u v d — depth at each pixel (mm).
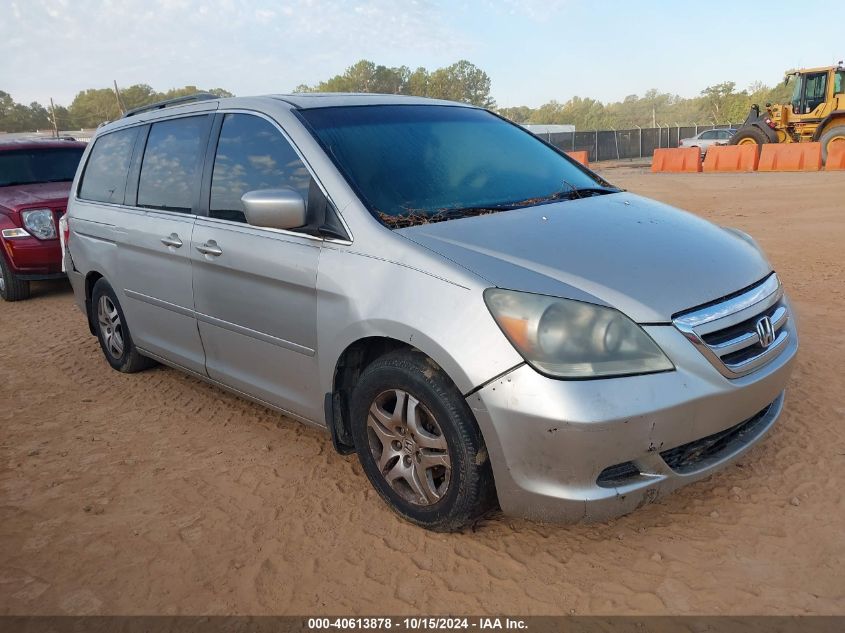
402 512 3012
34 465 3799
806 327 5355
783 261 7844
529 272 2670
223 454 3818
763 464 3375
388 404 3025
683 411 2527
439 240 2879
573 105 159000
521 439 2502
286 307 3301
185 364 4246
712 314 2682
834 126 21453
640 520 2986
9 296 8023
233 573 2801
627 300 2578
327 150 3287
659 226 3236
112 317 5039
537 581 2652
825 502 3045
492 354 2533
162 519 3207
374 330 2867
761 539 2824
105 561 2918
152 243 4156
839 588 2531
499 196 3459
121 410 4520
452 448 2703
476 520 2879
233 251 3529
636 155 45656
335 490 3377
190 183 3977
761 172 21516
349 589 2672
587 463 2453
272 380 3568
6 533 3146
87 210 4992
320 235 3133
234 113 3814
